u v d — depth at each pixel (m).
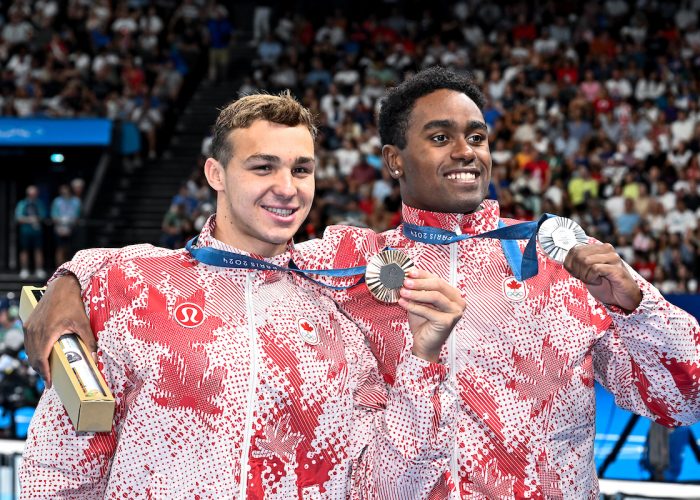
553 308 2.69
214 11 22.67
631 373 2.72
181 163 19.34
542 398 2.65
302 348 2.58
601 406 8.09
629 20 21.75
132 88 19.91
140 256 2.65
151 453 2.49
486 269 2.75
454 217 2.81
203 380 2.49
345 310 2.79
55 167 18.38
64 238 16.45
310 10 24.88
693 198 14.96
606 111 18.05
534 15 22.28
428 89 2.82
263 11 24.27
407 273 2.50
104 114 19.17
